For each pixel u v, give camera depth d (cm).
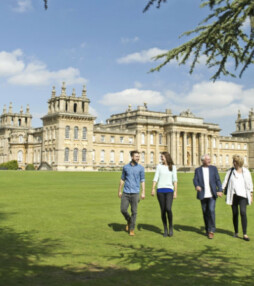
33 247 1076
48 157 9094
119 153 10112
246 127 13925
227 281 816
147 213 1767
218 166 12000
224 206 2088
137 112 10694
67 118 8831
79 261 948
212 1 873
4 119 12656
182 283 799
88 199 2277
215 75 1045
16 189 2992
